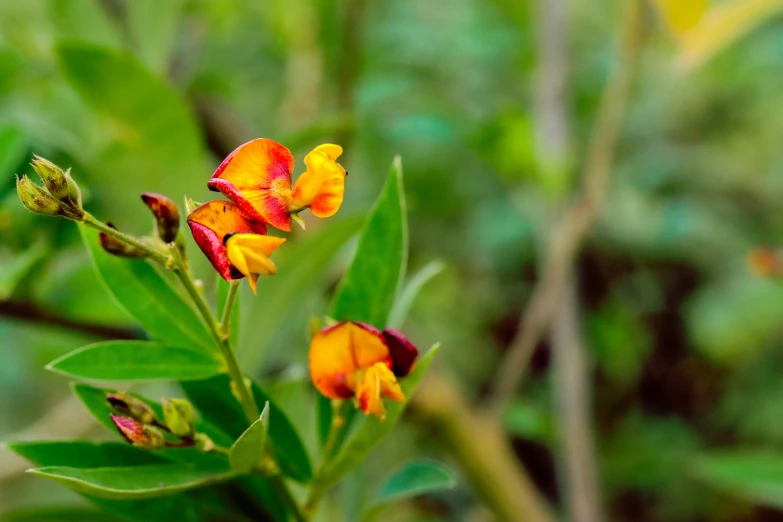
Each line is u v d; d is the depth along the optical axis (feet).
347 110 3.10
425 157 4.58
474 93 4.55
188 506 2.16
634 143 5.77
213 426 2.16
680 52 2.62
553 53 3.21
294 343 2.83
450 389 2.67
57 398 5.31
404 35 4.42
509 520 2.65
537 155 2.97
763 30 5.19
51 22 2.65
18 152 2.42
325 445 2.19
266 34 4.29
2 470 3.32
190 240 2.49
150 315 2.15
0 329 3.37
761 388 5.31
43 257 2.46
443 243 5.05
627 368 5.54
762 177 5.89
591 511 2.68
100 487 2.04
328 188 2.01
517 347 2.79
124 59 2.41
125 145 2.50
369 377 2.07
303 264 2.42
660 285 5.62
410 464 2.27
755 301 5.23
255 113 4.36
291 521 2.19
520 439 5.05
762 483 2.57
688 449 5.27
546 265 2.88
